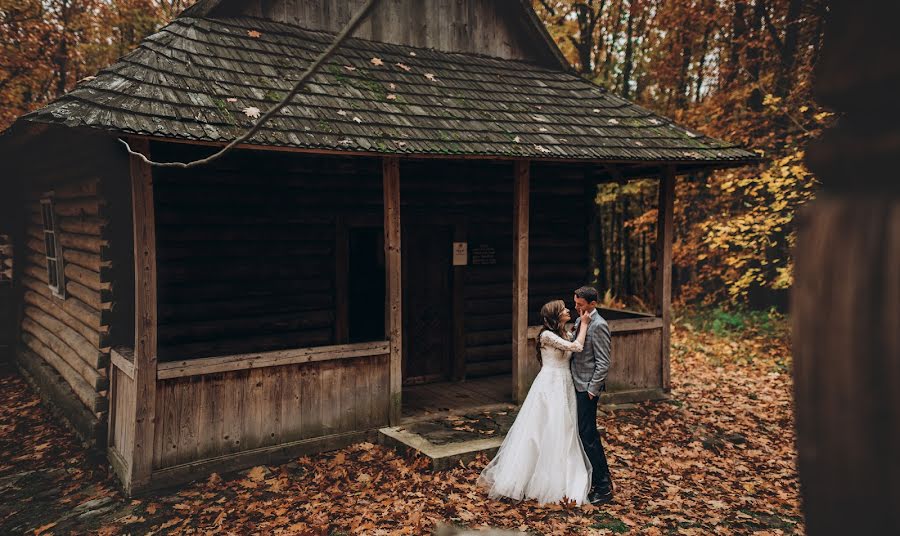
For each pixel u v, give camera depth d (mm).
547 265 10531
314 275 8578
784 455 7070
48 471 6809
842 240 504
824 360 514
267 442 6770
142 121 5664
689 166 9797
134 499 5996
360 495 5902
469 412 8109
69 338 8570
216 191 7828
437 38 9656
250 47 7648
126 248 7102
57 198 9156
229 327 7965
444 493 5910
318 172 8539
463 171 9781
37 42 17016
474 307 10000
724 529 5246
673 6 16141
